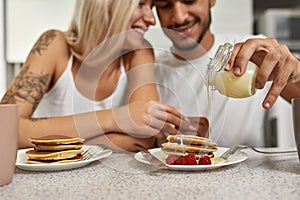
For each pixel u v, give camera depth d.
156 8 1.19
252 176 0.53
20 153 0.70
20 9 2.41
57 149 0.62
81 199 0.42
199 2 1.17
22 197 0.43
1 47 2.40
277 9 2.75
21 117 0.90
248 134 1.37
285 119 2.25
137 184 0.49
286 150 0.84
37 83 1.05
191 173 0.56
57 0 2.42
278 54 0.68
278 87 0.71
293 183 0.49
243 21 2.46
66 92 1.17
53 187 0.48
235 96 0.69
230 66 0.65
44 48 1.14
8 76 2.47
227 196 0.42
